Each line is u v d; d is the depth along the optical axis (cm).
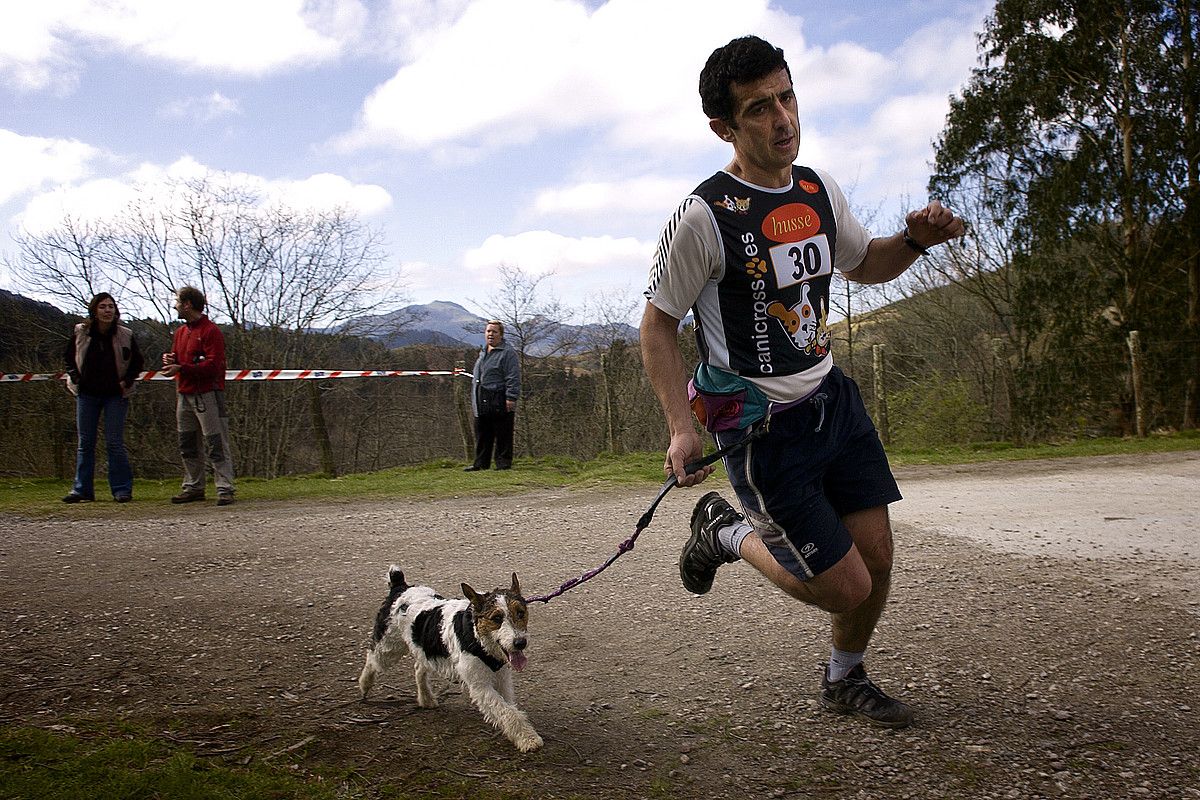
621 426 1823
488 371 1123
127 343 864
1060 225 1900
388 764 276
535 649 395
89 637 394
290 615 440
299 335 1955
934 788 265
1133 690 336
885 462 296
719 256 272
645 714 321
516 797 257
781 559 282
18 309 1712
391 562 564
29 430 1241
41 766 249
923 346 2525
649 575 525
